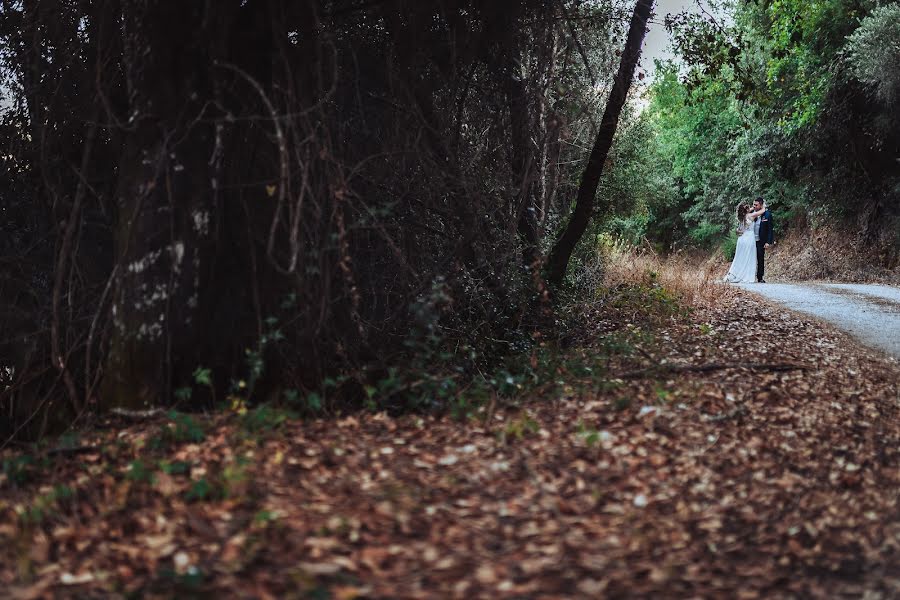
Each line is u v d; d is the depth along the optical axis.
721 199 29.17
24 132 8.28
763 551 4.11
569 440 5.55
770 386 7.55
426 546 3.87
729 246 29.11
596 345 9.77
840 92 21.81
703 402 6.77
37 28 7.95
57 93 8.12
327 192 7.22
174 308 6.46
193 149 6.57
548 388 7.45
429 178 8.66
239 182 7.02
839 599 3.62
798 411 6.77
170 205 6.45
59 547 3.89
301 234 6.76
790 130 22.89
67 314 7.50
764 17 22.45
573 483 4.77
